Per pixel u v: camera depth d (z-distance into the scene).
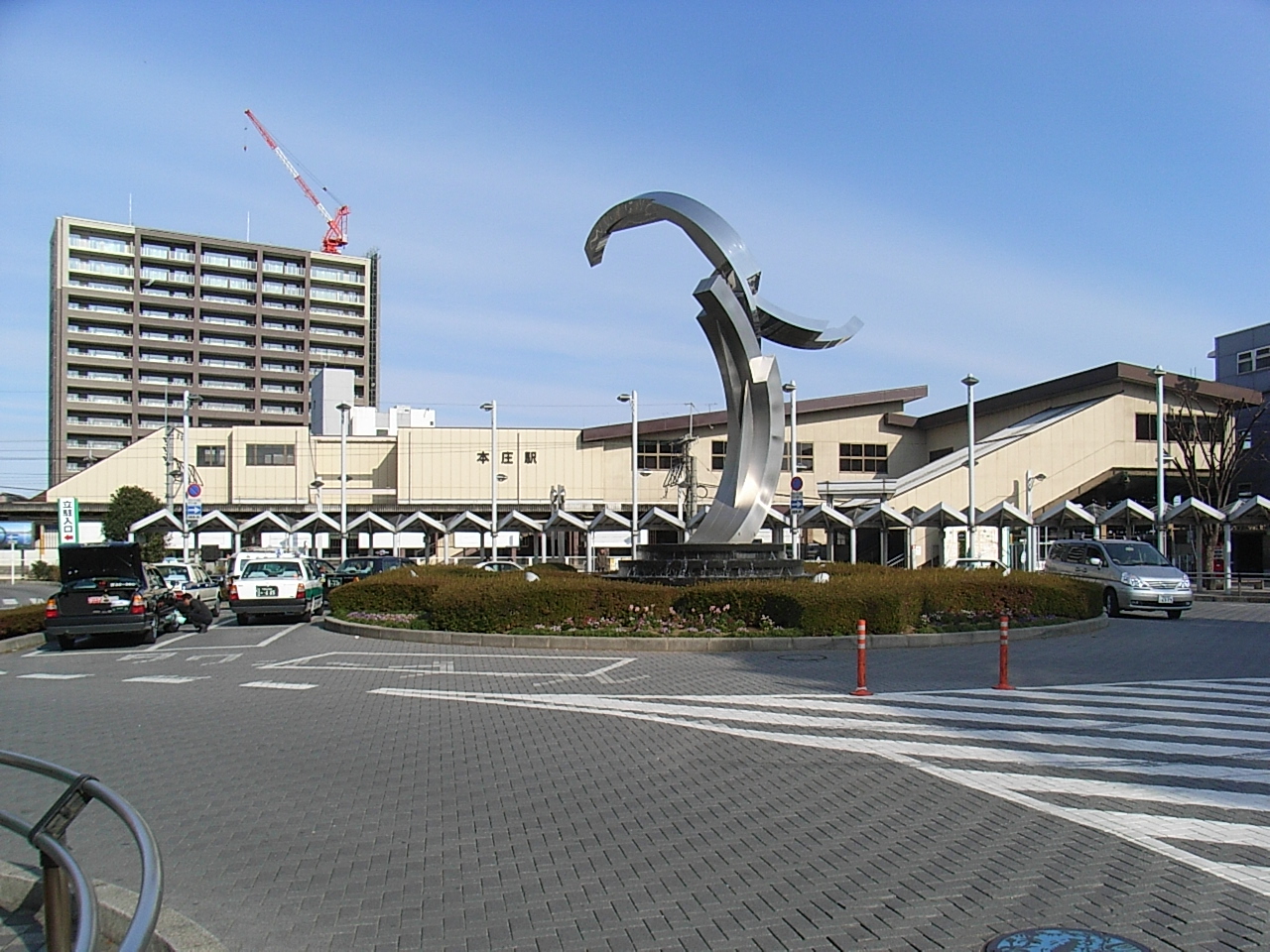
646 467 54.69
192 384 92.69
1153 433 46.91
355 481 56.25
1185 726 9.87
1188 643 17.58
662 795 7.34
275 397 95.69
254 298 96.62
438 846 6.17
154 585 21.20
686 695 11.90
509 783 7.75
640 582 20.70
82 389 89.00
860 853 5.94
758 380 20.81
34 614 21.30
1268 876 5.46
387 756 8.80
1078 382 47.50
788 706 11.10
